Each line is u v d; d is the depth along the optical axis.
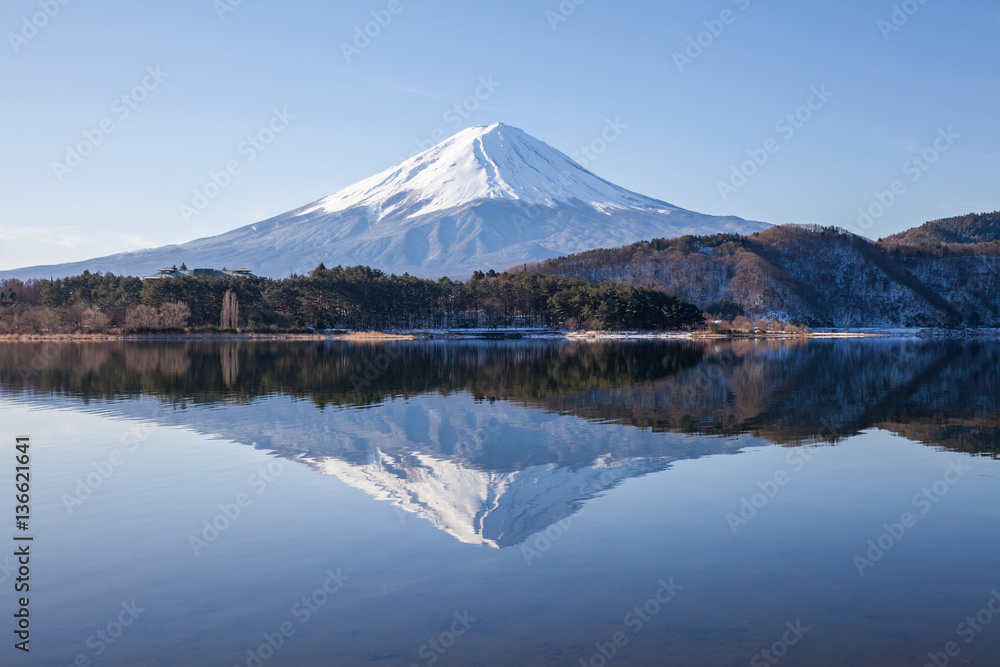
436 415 37.22
